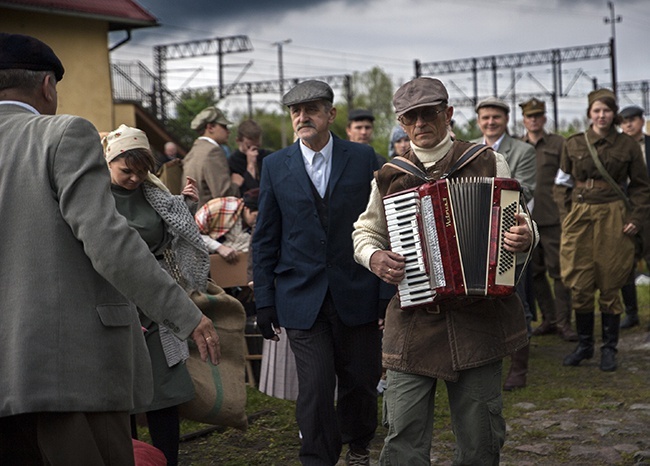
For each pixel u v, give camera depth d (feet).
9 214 9.81
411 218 13.08
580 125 153.48
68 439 9.70
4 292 9.73
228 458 18.26
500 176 13.43
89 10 58.18
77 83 59.21
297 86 16.01
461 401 13.37
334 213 15.76
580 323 26.32
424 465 13.50
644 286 41.78
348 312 15.66
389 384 13.66
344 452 18.60
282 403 22.29
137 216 15.34
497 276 12.90
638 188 25.54
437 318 13.30
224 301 17.19
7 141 10.06
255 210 23.15
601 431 19.51
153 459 11.66
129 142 15.01
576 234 25.79
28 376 9.48
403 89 13.60
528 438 19.27
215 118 25.63
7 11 55.72
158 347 15.10
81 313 9.80
